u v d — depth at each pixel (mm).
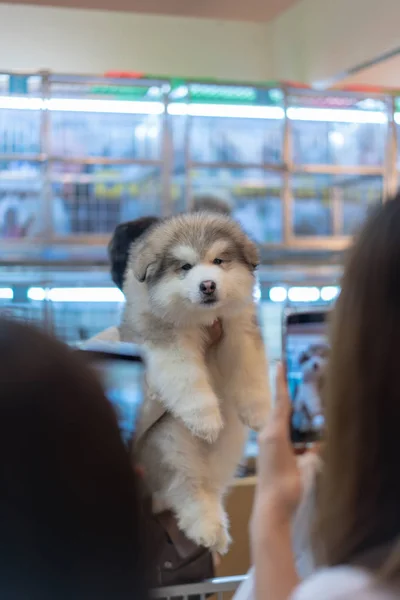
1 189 3758
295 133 4109
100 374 719
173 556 1514
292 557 955
